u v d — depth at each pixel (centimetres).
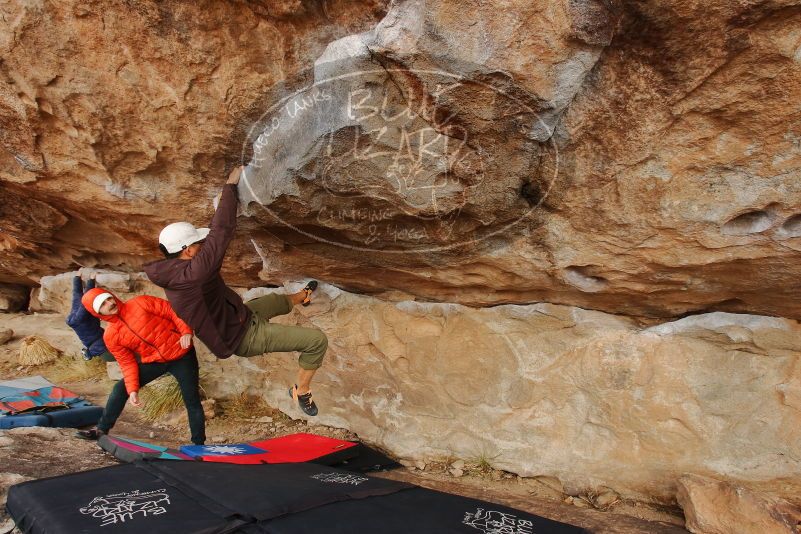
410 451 368
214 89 217
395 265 299
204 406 454
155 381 480
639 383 296
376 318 370
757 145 175
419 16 162
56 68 221
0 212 388
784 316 261
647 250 229
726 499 258
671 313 286
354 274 334
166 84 219
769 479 269
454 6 159
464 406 350
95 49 212
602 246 235
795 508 252
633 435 299
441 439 359
